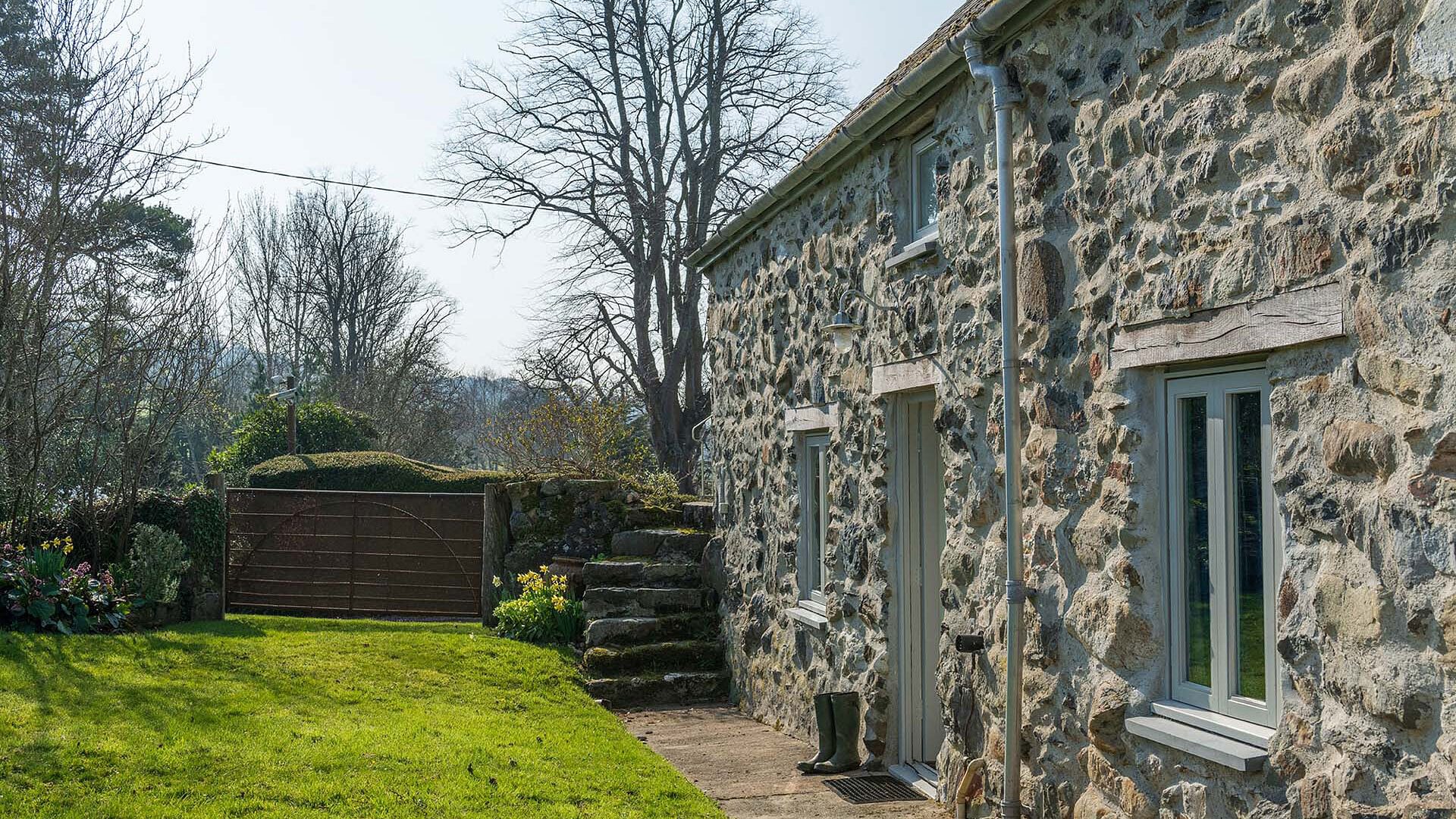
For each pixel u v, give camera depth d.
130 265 11.79
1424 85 3.08
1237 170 3.82
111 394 11.04
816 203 8.07
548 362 22.77
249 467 20.77
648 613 10.76
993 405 5.46
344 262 33.34
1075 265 4.77
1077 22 4.75
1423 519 3.07
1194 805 3.96
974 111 5.64
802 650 8.30
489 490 12.41
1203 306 3.97
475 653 9.83
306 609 13.02
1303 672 3.50
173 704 7.04
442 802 5.50
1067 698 4.77
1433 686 3.04
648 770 6.73
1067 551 4.81
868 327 7.08
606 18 22.95
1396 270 3.16
